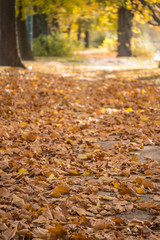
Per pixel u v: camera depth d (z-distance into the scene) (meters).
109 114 8.12
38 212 3.26
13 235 2.81
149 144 5.78
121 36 25.73
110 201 3.63
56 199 3.61
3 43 15.06
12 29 15.02
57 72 15.62
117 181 4.12
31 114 7.81
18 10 19.41
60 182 3.96
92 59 25.42
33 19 29.72
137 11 10.37
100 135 6.32
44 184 3.97
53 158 5.03
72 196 3.62
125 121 7.32
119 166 4.66
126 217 3.31
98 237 2.84
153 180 4.18
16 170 4.48
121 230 3.00
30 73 13.93
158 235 2.91
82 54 31.83
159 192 3.82
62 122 7.18
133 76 15.56
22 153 5.12
